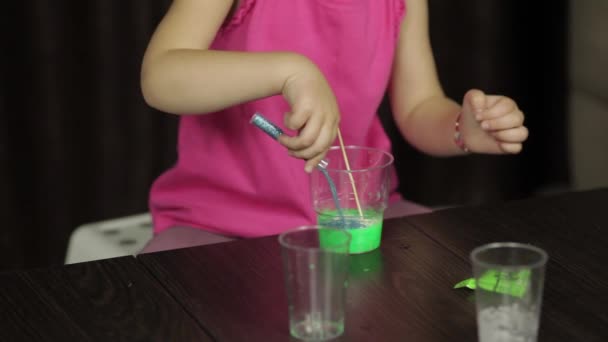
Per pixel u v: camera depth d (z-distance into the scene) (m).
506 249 1.13
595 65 2.46
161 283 1.25
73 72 2.33
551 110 2.82
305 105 1.34
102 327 1.17
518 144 1.44
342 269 1.13
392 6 1.64
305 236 1.17
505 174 2.82
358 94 1.64
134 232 1.86
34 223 2.38
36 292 1.23
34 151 2.34
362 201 1.33
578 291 1.23
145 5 2.33
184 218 1.64
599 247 1.33
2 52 2.25
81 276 1.26
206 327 1.16
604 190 1.49
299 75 1.39
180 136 1.66
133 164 2.43
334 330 1.14
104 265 1.28
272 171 1.59
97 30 2.31
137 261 1.29
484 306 1.11
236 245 1.33
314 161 1.34
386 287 1.23
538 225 1.38
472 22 2.66
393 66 1.74
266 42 1.59
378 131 1.74
